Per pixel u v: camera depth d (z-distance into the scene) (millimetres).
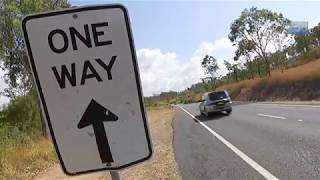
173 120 33312
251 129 19281
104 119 2697
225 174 10219
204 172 10688
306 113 24047
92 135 2709
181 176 10406
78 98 2691
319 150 11836
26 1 21312
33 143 17875
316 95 48594
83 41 2664
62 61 2670
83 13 2658
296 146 12945
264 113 28281
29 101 23625
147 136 2723
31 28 2658
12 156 13867
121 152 2717
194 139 18281
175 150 15312
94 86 2686
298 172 9594
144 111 2713
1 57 22000
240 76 105062
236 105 47781
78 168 2738
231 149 14047
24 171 12992
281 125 19188
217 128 21984
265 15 72938
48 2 22312
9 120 23703
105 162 2727
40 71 2674
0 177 11875
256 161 11398
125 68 2686
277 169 10117
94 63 2676
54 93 2688
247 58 82000
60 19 2656
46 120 2703
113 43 2672
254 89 71812
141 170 11594
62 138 2717
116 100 2697
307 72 54812
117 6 2668
